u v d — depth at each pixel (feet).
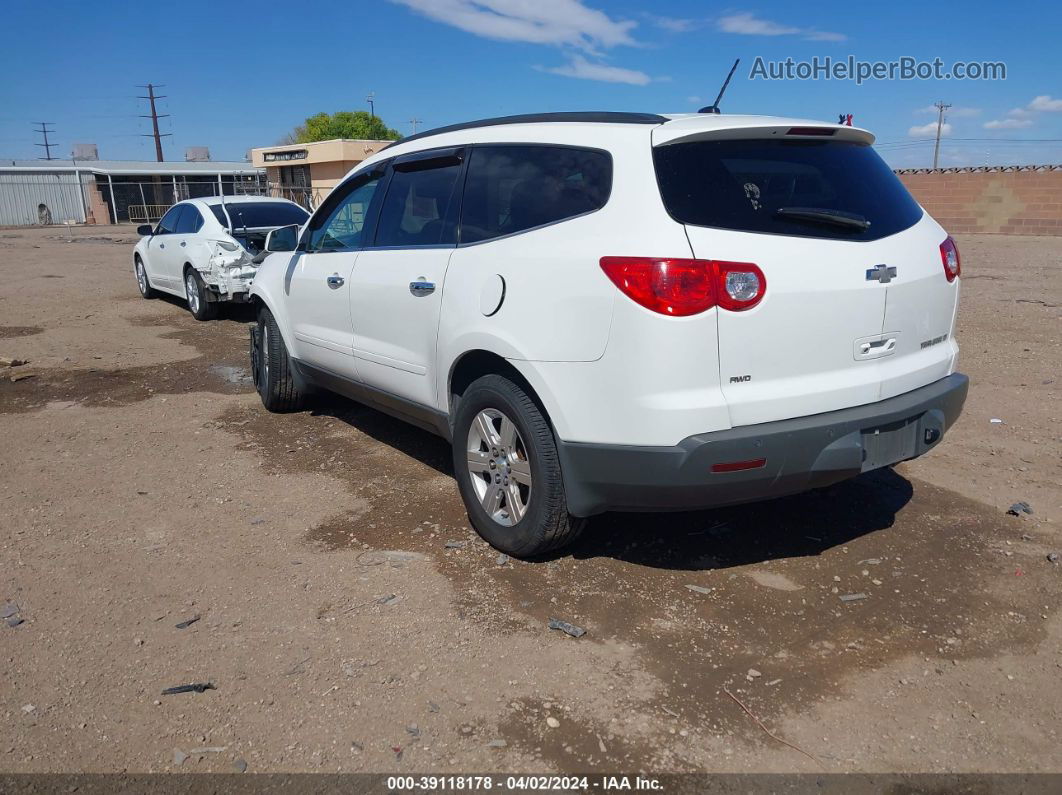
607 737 8.86
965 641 10.50
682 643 10.52
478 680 9.82
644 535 13.51
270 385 20.34
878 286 11.11
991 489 15.17
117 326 34.37
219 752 8.73
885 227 11.62
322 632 10.87
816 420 10.67
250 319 35.76
